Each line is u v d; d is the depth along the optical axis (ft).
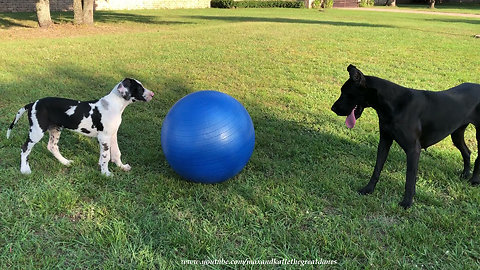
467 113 13.37
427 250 11.05
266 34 56.08
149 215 12.46
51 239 11.27
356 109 13.32
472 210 13.04
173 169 14.42
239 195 13.82
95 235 11.30
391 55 41.16
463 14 112.16
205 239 11.30
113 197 13.56
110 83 28.35
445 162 16.98
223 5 122.62
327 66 35.53
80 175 14.92
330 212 13.12
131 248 10.84
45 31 57.06
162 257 10.62
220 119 13.14
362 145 18.81
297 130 20.68
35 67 32.60
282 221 12.44
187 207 13.01
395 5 163.02
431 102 12.80
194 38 51.37
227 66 35.01
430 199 13.69
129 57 38.01
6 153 16.61
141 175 15.38
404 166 16.52
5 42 45.62
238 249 10.97
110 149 15.44
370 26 71.61
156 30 61.93
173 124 13.41
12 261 10.32
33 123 14.20
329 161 16.97
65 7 96.63
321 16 98.12
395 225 12.12
